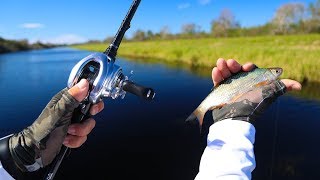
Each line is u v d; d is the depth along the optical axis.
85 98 0.21
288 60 2.70
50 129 0.18
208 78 2.63
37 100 1.80
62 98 0.18
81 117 0.22
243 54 3.54
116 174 0.93
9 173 0.18
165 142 1.12
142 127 1.27
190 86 2.26
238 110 0.23
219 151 0.21
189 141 1.13
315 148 1.06
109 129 1.25
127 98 1.66
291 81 0.25
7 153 0.18
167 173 0.94
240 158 0.20
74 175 0.92
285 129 1.23
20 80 2.70
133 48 7.42
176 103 1.64
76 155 1.04
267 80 0.26
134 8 0.28
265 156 1.02
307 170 0.92
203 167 0.21
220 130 0.23
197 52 4.59
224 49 4.47
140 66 3.80
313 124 1.28
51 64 4.44
